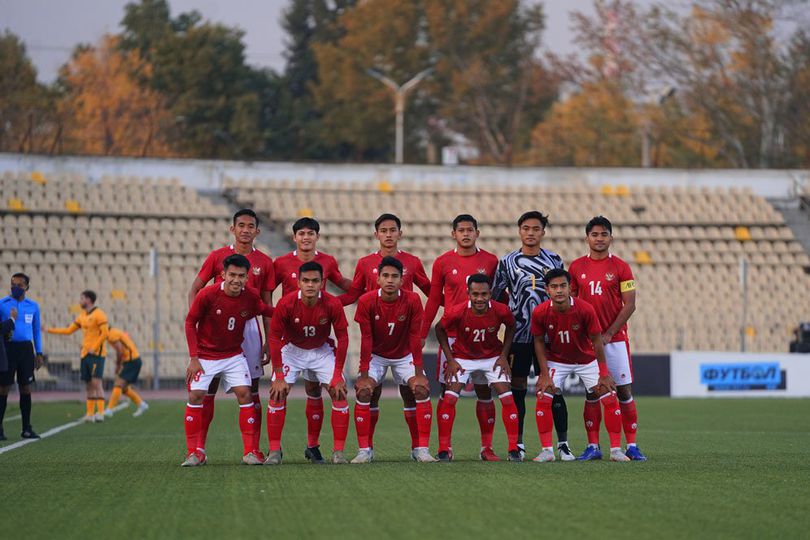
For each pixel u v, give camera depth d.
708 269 115.50
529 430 52.72
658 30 169.00
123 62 193.88
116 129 180.62
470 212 120.81
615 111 181.88
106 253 107.19
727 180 126.69
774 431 54.41
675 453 40.72
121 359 68.38
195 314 35.16
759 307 112.81
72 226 108.81
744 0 161.75
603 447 43.88
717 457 38.69
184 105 197.50
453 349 37.78
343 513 24.80
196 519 24.20
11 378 49.06
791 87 162.50
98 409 61.62
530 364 40.19
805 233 122.44
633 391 92.19
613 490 28.44
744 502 26.34
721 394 92.19
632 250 117.12
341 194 120.44
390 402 82.69
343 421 36.53
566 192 123.88
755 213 122.56
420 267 39.38
